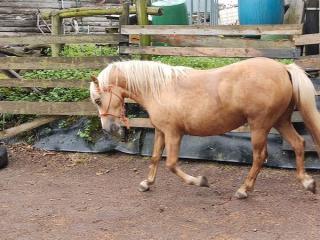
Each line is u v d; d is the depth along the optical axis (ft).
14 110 27.61
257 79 19.84
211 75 20.62
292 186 22.54
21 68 27.32
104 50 35.58
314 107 20.27
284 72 20.11
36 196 22.26
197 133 21.06
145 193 22.25
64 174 24.79
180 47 25.68
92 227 19.48
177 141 21.17
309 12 29.73
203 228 19.16
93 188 23.00
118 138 23.84
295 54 24.36
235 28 25.02
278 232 18.74
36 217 20.36
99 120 27.27
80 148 27.07
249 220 19.61
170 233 18.90
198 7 50.24
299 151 20.97
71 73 30.04
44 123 27.84
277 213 20.08
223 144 25.22
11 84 27.40
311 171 24.18
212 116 20.48
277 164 24.45
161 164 25.43
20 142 28.14
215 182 23.29
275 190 22.16
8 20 44.68
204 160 25.52
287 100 20.11
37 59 27.09
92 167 25.54
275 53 24.57
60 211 20.80
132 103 26.68
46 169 25.46
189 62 29.96
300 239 18.28
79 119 27.66
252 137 20.43
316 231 18.75
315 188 20.84
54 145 27.45
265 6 34.19
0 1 44.37
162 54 25.90
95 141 26.99
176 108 20.75
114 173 24.72
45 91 29.37
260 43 24.85
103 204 21.31
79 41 26.73
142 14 27.50
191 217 19.98
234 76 20.15
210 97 20.42
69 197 22.08
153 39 26.63
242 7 35.09
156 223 19.62
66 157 26.76
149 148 26.20
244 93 19.94
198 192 22.20
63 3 46.50
